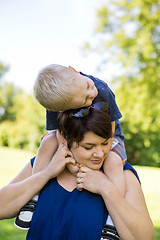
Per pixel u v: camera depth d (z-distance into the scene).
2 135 19.11
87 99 1.62
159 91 13.02
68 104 1.61
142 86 13.15
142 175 10.59
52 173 1.66
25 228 1.65
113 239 1.54
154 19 12.51
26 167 1.89
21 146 18.78
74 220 1.57
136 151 16.75
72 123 1.55
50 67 1.72
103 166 1.71
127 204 1.55
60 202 1.63
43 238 1.59
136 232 1.50
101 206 1.62
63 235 1.57
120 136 2.05
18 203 1.65
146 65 12.96
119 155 1.84
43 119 18.00
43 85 1.67
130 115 13.77
